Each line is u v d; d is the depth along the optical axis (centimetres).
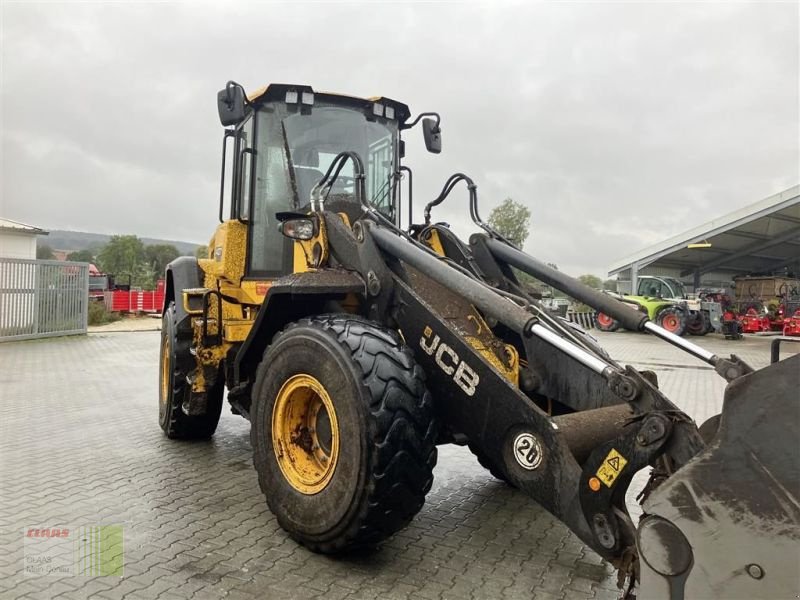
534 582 300
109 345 1462
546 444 263
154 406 730
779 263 3141
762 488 183
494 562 322
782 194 2111
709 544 189
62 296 1642
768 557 181
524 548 341
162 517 372
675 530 193
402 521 296
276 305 365
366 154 500
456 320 363
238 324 486
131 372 1021
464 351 296
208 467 481
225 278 512
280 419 336
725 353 1452
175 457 510
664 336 302
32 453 516
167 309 598
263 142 480
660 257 2444
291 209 459
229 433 602
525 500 425
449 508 407
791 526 178
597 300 338
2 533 345
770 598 180
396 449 284
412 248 319
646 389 233
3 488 423
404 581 297
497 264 398
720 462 191
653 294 2322
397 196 518
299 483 324
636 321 315
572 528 251
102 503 396
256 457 347
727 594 186
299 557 318
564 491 254
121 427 619
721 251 2789
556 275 364
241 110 438
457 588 291
